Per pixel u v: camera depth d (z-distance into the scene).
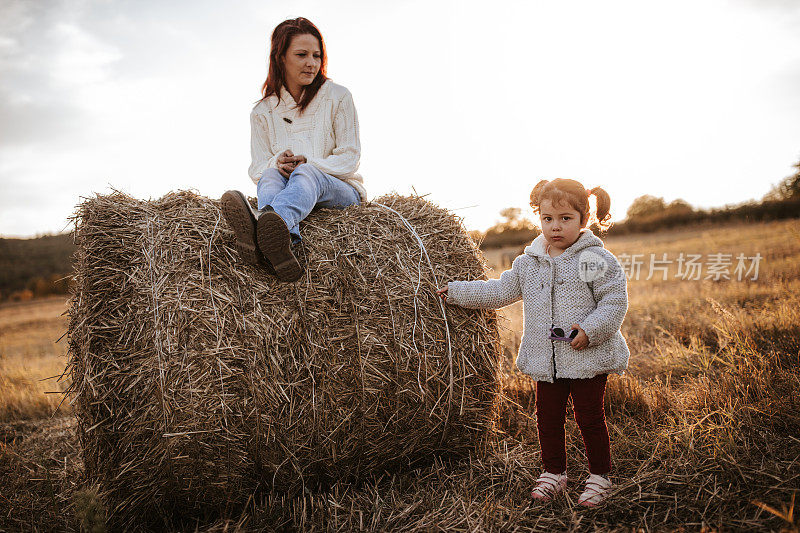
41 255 39.12
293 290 2.56
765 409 2.86
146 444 2.33
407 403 2.64
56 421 4.30
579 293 2.51
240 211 2.38
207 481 2.43
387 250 2.78
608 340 2.48
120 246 2.48
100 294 2.39
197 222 2.63
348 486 2.71
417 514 2.44
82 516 2.25
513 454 2.93
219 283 2.48
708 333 4.87
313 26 3.11
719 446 2.58
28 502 2.80
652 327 5.35
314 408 2.50
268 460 2.50
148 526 2.50
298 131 3.21
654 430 2.99
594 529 2.15
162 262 2.46
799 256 9.84
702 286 7.39
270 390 2.43
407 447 2.74
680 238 20.03
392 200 3.14
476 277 2.93
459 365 2.74
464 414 2.79
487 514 2.31
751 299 6.04
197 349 2.36
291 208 2.62
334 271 2.63
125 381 2.33
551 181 2.56
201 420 2.34
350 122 3.20
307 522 2.43
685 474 2.44
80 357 2.45
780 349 3.81
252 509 2.53
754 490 2.26
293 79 3.14
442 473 2.81
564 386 2.58
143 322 2.35
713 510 2.18
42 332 12.25
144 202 2.70
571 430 3.10
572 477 2.68
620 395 3.43
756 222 22.84
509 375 4.02
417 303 2.68
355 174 3.20
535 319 2.59
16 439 3.92
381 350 2.59
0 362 6.90
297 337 2.50
